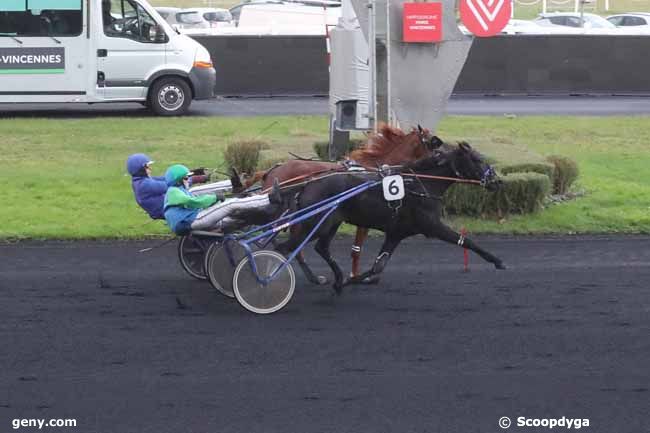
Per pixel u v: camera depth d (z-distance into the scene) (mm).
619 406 7043
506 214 13266
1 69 20391
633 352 8156
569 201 14281
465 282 10336
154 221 12859
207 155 16438
